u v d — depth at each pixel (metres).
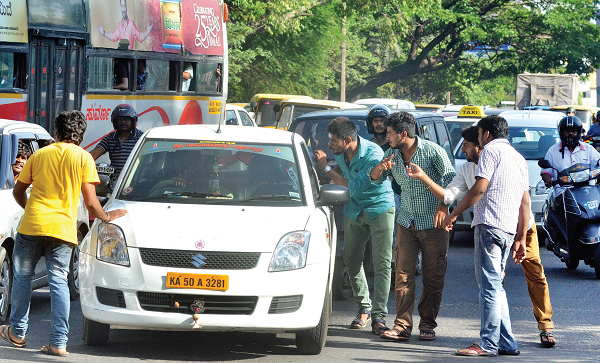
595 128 38.81
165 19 39.53
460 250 36.53
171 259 16.19
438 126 31.94
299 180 18.84
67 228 16.77
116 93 36.09
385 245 20.11
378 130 22.47
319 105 53.38
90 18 34.66
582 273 30.27
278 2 87.12
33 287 21.42
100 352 17.17
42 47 32.53
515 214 17.75
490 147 17.80
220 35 44.44
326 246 17.39
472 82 158.62
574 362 17.44
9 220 19.97
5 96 30.84
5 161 20.80
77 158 16.83
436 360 17.41
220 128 20.19
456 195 18.28
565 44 137.75
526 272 19.14
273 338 19.09
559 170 28.62
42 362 16.08
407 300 19.50
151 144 19.47
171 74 40.38
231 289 16.00
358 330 20.56
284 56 105.12
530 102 96.94
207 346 18.05
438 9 126.62
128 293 16.16
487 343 17.80
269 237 16.62
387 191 20.11
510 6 138.88
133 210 17.30
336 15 113.31
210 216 17.05
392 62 166.25
